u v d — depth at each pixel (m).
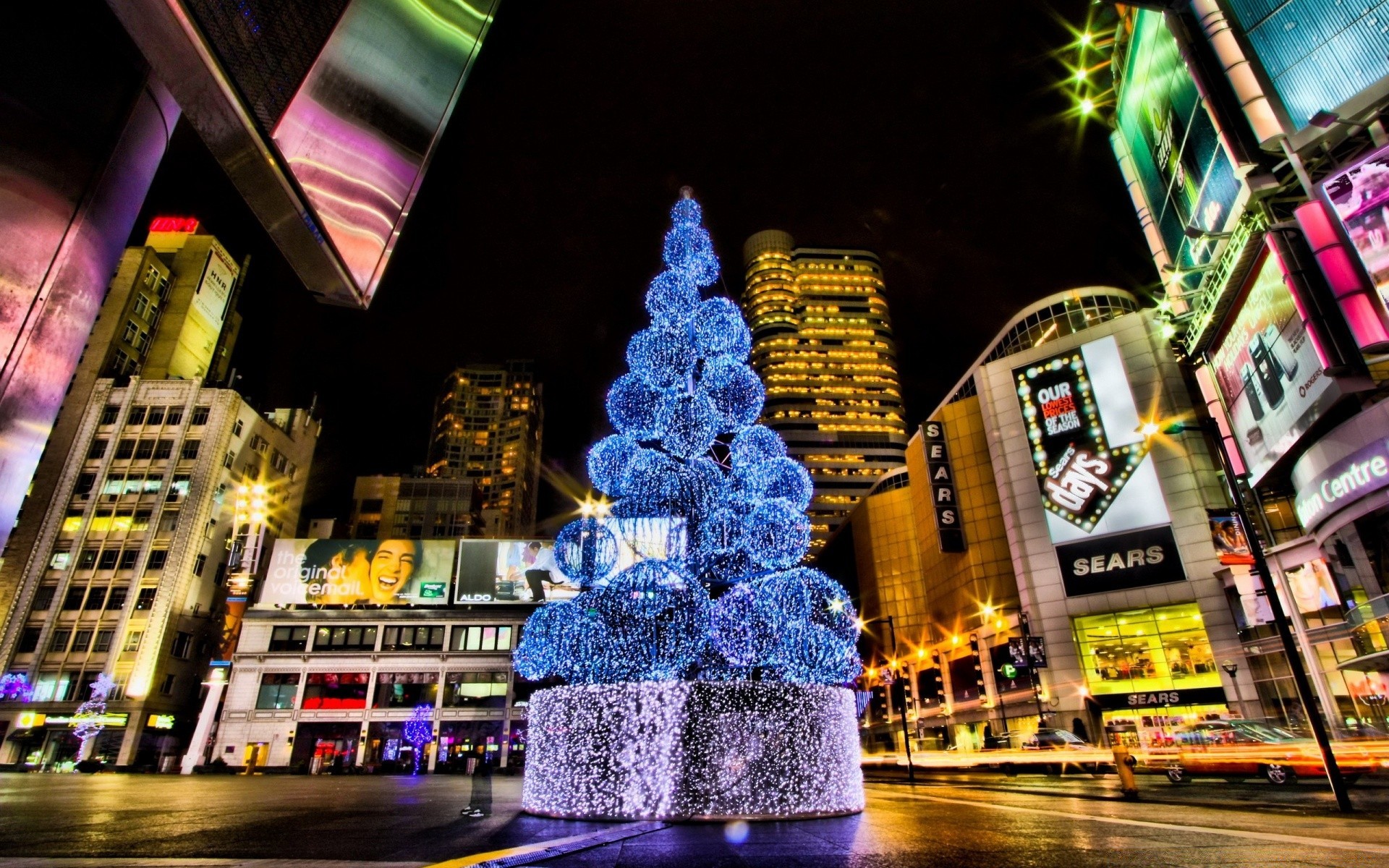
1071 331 59.19
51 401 2.76
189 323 73.75
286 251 3.59
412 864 5.51
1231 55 31.44
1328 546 30.88
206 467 61.28
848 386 156.75
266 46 2.85
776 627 10.29
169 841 6.99
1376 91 27.08
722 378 12.07
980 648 56.97
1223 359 38.28
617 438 12.30
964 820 9.47
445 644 51.34
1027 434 52.88
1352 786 15.62
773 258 176.12
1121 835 7.55
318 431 82.06
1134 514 46.34
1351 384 26.75
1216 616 42.28
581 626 10.72
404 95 4.15
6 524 2.50
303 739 48.59
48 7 2.76
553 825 9.24
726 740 10.05
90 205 2.90
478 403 163.38
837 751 10.77
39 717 50.97
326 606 53.22
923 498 70.19
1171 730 21.02
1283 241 28.94
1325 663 33.03
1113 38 45.56
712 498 11.34
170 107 3.40
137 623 55.12
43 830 7.75
